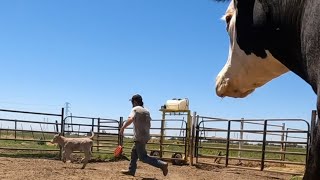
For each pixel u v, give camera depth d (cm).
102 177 980
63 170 1109
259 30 177
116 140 2012
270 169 1515
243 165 1739
